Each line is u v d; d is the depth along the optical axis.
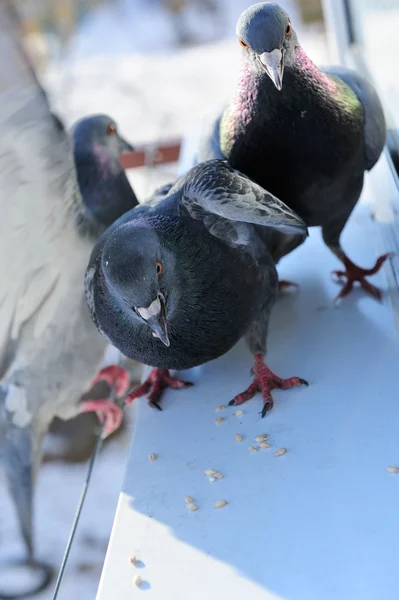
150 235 0.47
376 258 0.62
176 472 0.49
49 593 0.74
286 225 0.48
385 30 0.71
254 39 0.49
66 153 0.63
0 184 0.62
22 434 0.73
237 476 0.48
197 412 0.53
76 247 0.67
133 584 0.44
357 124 0.52
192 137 0.81
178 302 0.49
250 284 0.50
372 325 0.57
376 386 0.52
